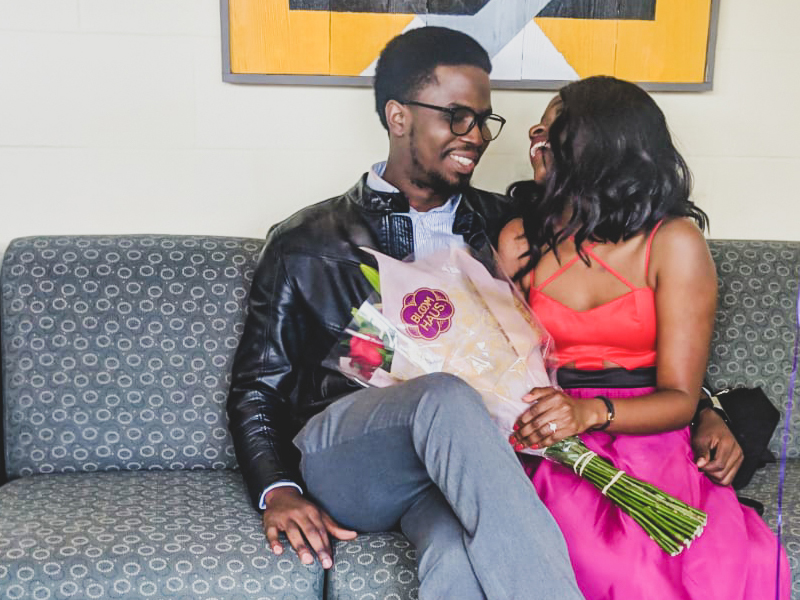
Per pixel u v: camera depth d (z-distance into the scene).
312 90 1.90
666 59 1.92
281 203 1.95
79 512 1.42
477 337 1.35
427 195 1.62
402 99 1.56
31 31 1.82
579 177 1.44
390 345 1.36
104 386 1.67
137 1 1.83
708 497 1.37
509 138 1.96
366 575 1.27
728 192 2.03
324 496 1.36
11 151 1.86
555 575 1.10
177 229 1.93
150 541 1.31
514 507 1.13
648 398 1.36
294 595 1.27
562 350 1.47
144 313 1.69
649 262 1.42
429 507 1.29
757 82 1.98
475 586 1.16
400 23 1.87
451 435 1.17
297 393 1.60
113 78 1.85
